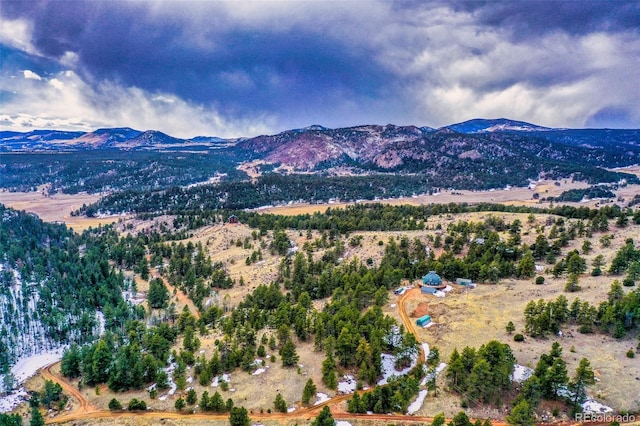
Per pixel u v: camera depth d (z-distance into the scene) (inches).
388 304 6013.8
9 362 5565.9
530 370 3991.1
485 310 5506.9
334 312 5654.5
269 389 4301.2
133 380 4653.1
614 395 3690.9
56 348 6107.3
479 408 3804.1
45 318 6486.2
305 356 4916.3
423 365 4471.0
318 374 4527.6
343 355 4557.1
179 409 4124.0
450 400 3944.4
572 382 3676.2
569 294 5639.8
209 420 3927.2
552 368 3737.7
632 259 6102.4
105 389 4763.8
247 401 4128.9
